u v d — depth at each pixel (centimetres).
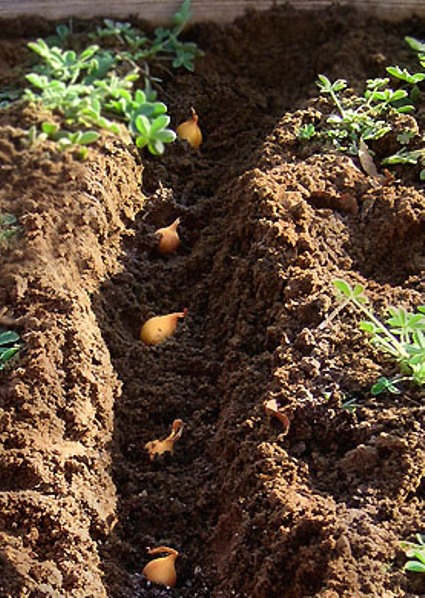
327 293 101
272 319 102
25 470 92
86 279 105
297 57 127
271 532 89
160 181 116
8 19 124
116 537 94
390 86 121
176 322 107
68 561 89
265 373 99
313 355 97
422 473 90
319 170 111
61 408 97
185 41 127
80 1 125
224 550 93
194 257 111
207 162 120
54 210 106
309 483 91
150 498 97
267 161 114
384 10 127
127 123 116
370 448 91
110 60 118
